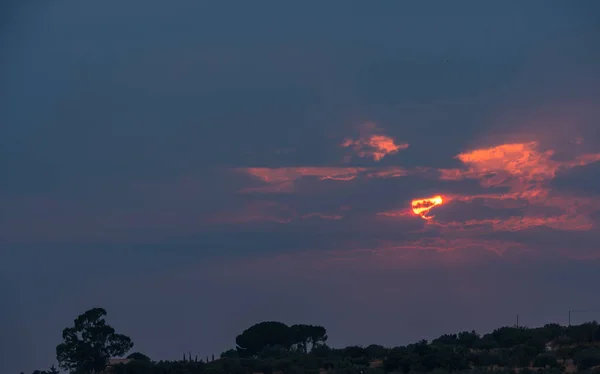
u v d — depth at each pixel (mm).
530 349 186500
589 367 168500
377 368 189250
